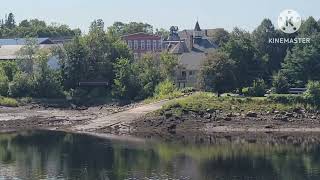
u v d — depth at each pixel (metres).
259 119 146.50
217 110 149.38
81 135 137.62
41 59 197.38
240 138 133.50
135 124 147.88
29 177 91.88
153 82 195.88
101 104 189.50
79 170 97.00
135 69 198.62
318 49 185.75
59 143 124.50
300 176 93.81
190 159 107.00
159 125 146.12
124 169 97.88
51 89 193.88
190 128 144.12
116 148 118.31
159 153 112.69
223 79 172.25
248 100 152.50
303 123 145.25
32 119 161.00
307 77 181.62
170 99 171.00
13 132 142.62
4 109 176.88
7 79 197.12
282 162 104.62
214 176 93.56
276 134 139.12
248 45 181.88
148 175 93.50
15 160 105.25
